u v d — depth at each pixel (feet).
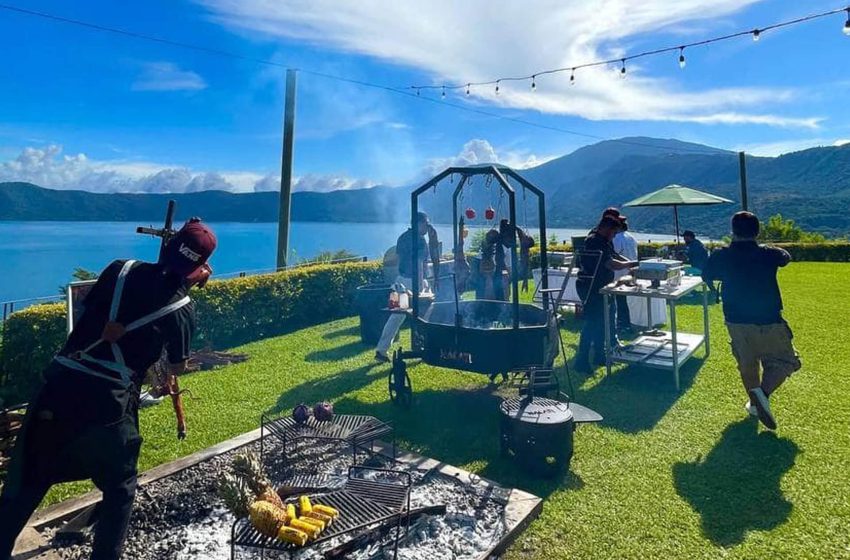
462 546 8.29
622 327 24.77
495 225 23.17
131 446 7.06
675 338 16.20
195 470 11.09
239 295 24.80
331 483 10.22
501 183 13.74
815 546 8.29
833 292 34.04
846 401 14.60
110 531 6.81
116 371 6.84
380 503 8.21
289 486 9.49
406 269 22.36
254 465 8.48
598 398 15.71
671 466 11.18
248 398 16.21
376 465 11.27
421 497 9.79
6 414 11.72
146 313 7.05
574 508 9.58
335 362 20.54
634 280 18.13
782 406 14.38
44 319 17.39
